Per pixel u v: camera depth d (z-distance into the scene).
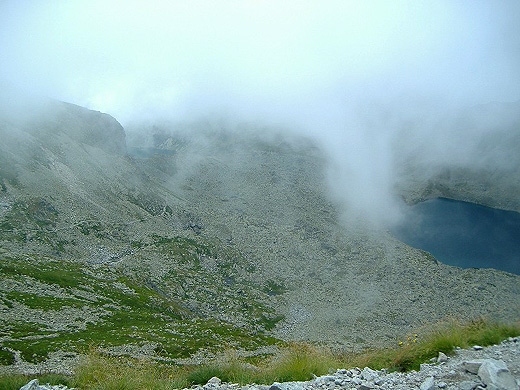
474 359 17.03
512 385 13.49
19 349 93.25
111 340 117.31
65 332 121.12
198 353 114.62
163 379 19.08
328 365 19.27
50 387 18.55
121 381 18.44
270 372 19.20
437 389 13.99
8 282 155.50
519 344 18.72
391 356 20.47
